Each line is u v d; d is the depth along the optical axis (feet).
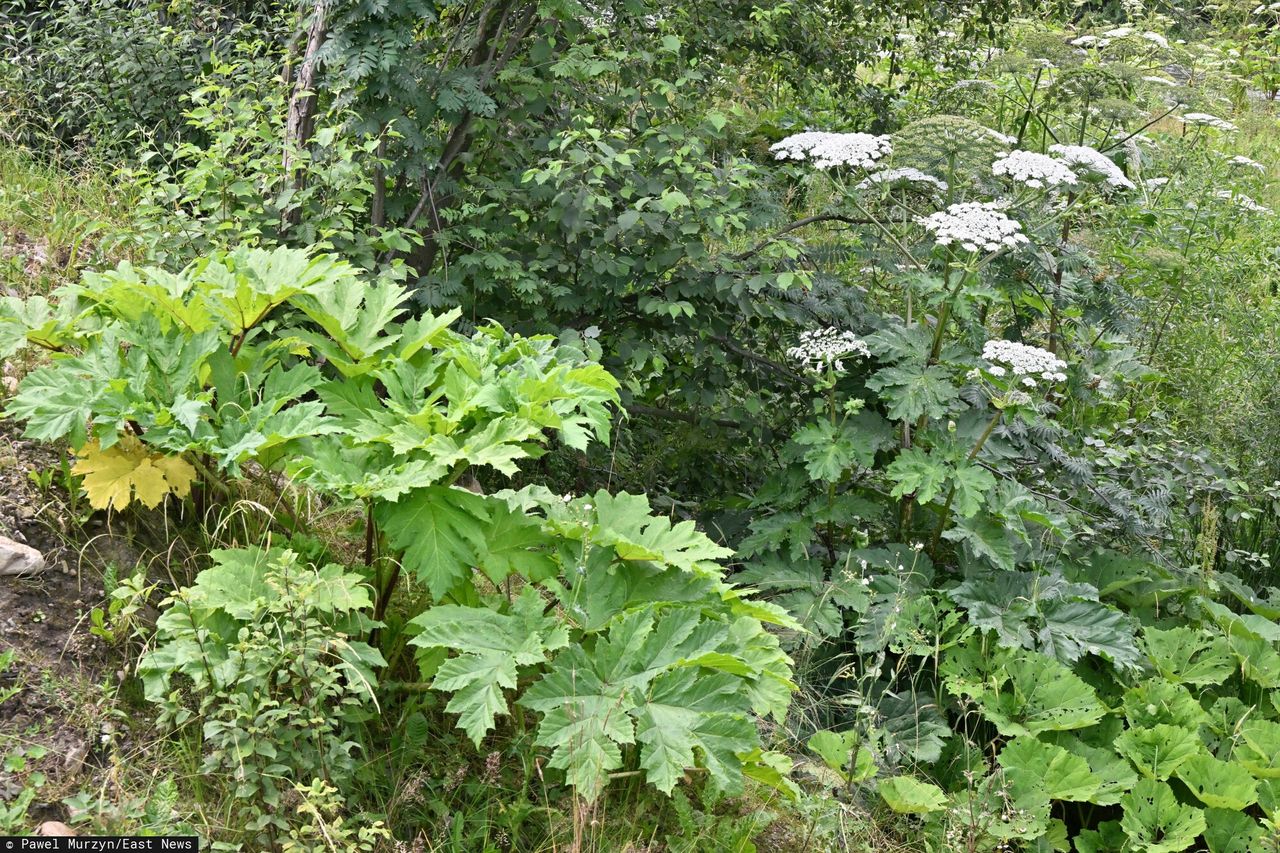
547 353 11.51
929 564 14.12
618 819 9.78
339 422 9.72
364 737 9.57
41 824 8.00
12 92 18.35
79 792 8.27
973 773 11.62
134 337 9.86
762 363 16.44
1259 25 35.04
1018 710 12.48
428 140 14.64
